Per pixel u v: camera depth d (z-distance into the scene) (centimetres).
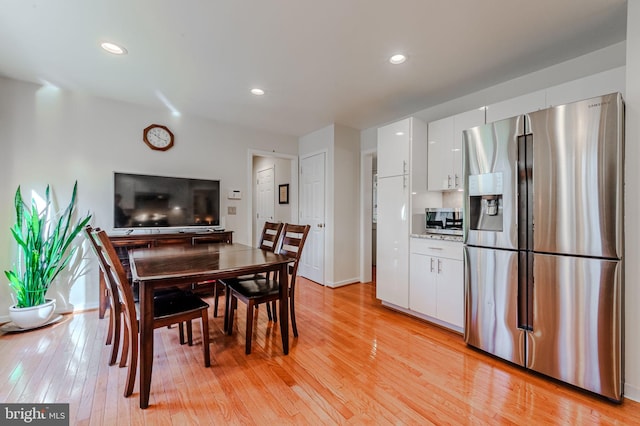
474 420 146
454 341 236
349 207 422
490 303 208
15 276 252
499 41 204
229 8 170
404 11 173
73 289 296
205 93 296
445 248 254
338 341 235
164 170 348
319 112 352
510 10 172
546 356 180
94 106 305
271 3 166
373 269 530
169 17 179
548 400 162
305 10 172
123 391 167
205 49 215
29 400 158
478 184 215
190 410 152
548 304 179
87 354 208
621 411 152
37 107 278
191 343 227
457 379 182
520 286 193
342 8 170
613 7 169
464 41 204
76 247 296
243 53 220
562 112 173
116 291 196
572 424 143
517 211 193
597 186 161
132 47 212
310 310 310
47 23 184
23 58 229
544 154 180
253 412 151
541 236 182
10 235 268
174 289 226
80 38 201
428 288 269
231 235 353
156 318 167
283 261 212
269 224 305
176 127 356
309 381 179
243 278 266
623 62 206
